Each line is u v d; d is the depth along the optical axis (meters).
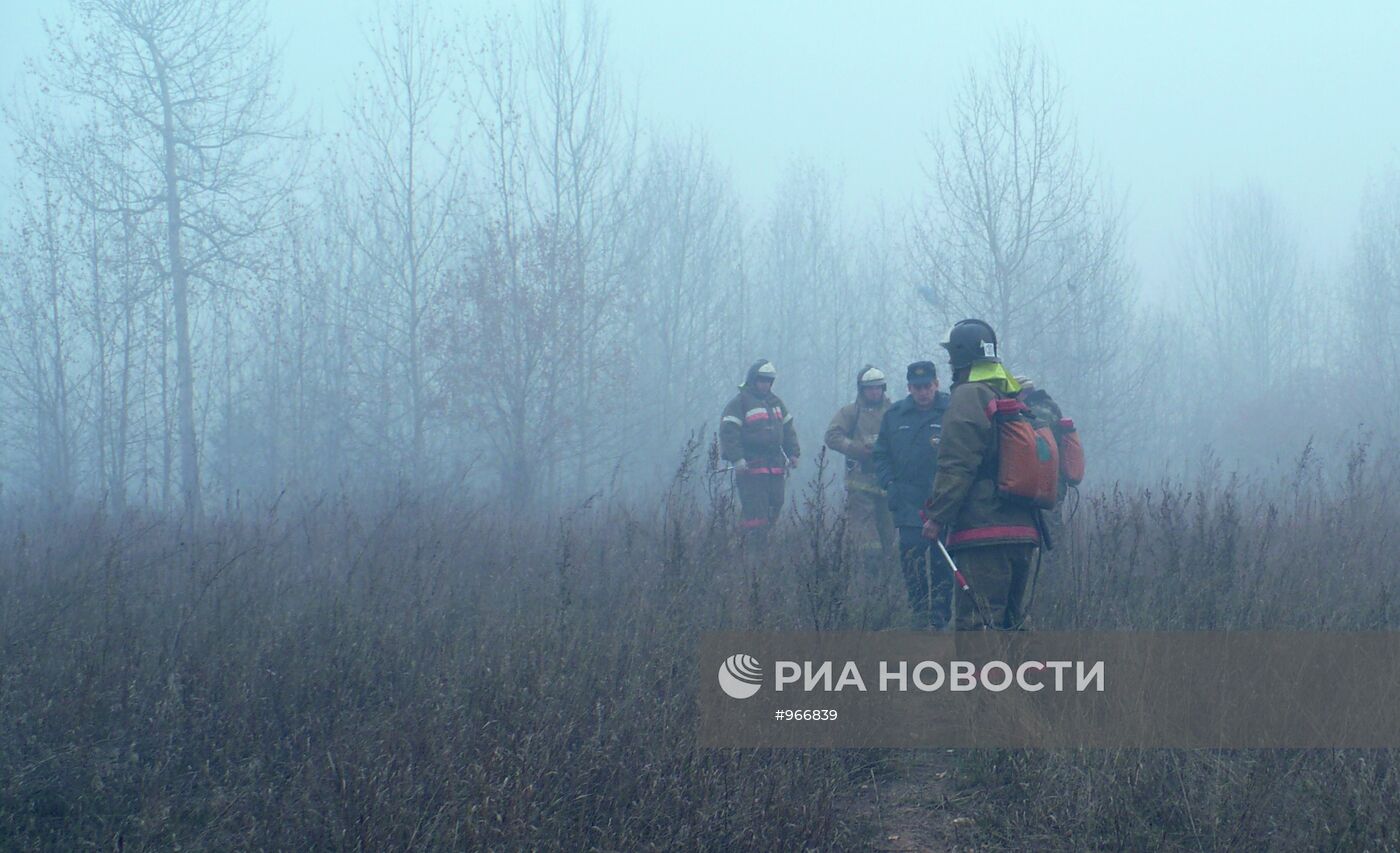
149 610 5.80
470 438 23.33
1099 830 3.58
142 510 10.98
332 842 3.40
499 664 4.53
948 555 5.16
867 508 8.51
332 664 4.86
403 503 9.52
